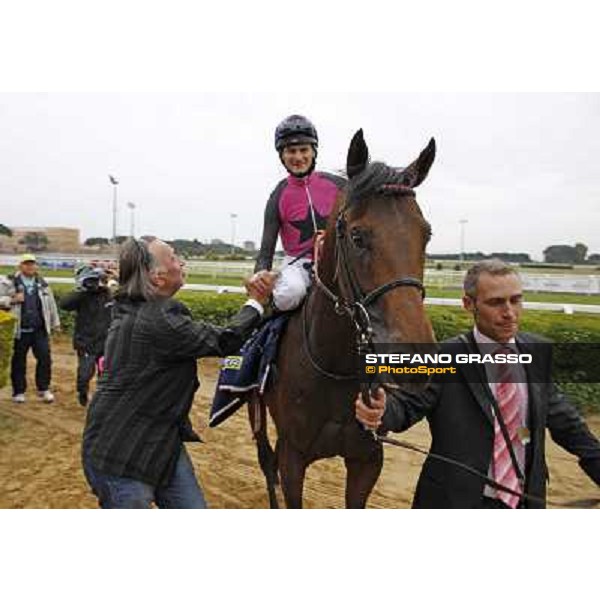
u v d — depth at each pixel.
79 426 5.23
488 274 1.74
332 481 3.99
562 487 3.82
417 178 2.02
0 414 5.53
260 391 2.61
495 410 1.78
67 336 9.65
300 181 2.71
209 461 4.40
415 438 4.89
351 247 1.89
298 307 2.61
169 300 2.11
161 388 2.03
